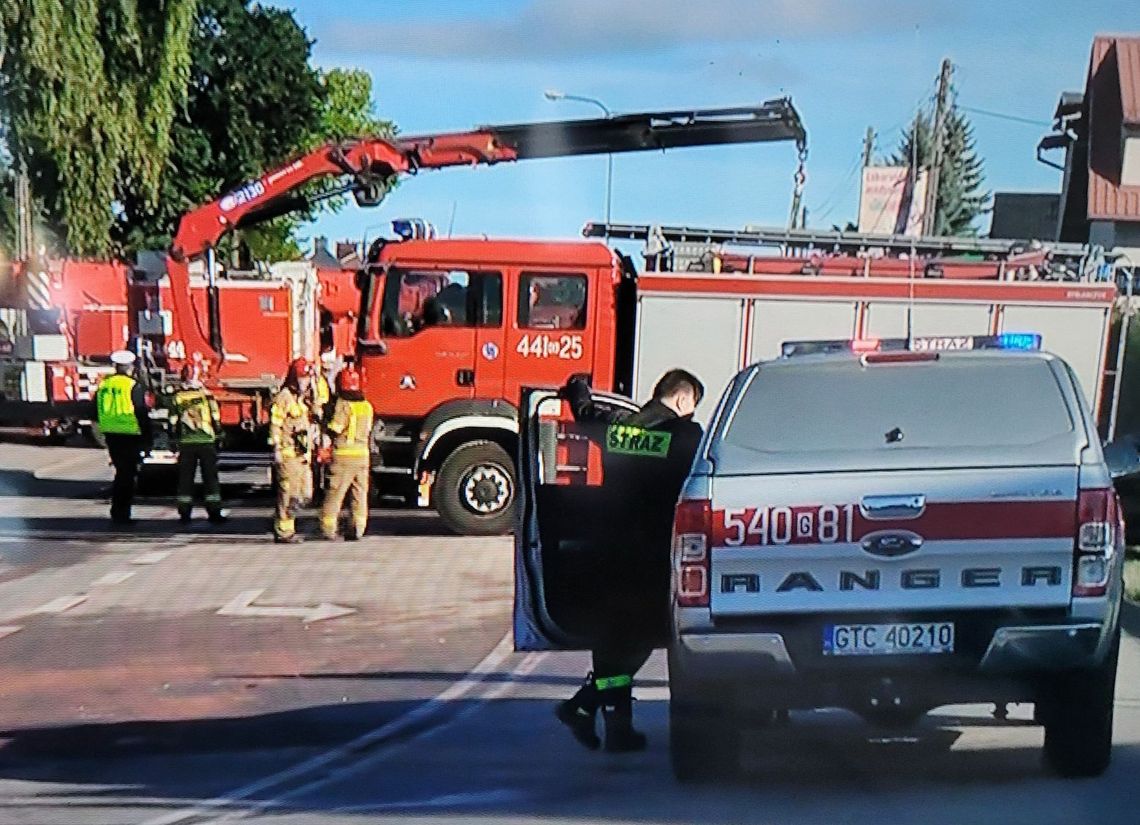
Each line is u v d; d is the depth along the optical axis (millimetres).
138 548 16828
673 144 20453
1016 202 54094
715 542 6465
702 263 18344
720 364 18062
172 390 21188
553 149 20781
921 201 31844
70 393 30188
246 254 42625
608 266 17719
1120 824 6254
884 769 7520
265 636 11883
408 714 9258
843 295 18094
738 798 6906
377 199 20891
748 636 6402
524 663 10883
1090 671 6523
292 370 17391
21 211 33250
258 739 8625
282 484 17000
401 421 17859
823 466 6520
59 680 10328
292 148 47938
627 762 7844
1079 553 6293
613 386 17922
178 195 42906
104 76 22719
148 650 11344
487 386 17703
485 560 15672
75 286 30766
